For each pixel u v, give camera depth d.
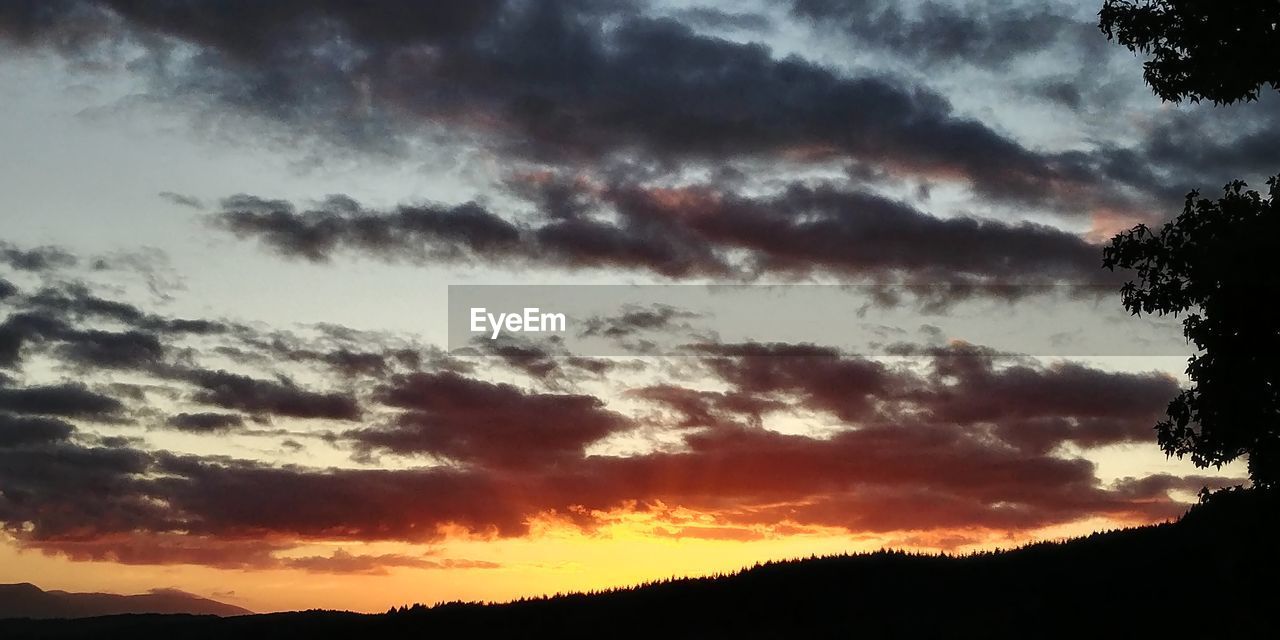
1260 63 22.02
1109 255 22.92
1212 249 20.97
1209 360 21.64
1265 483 21.50
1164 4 23.33
